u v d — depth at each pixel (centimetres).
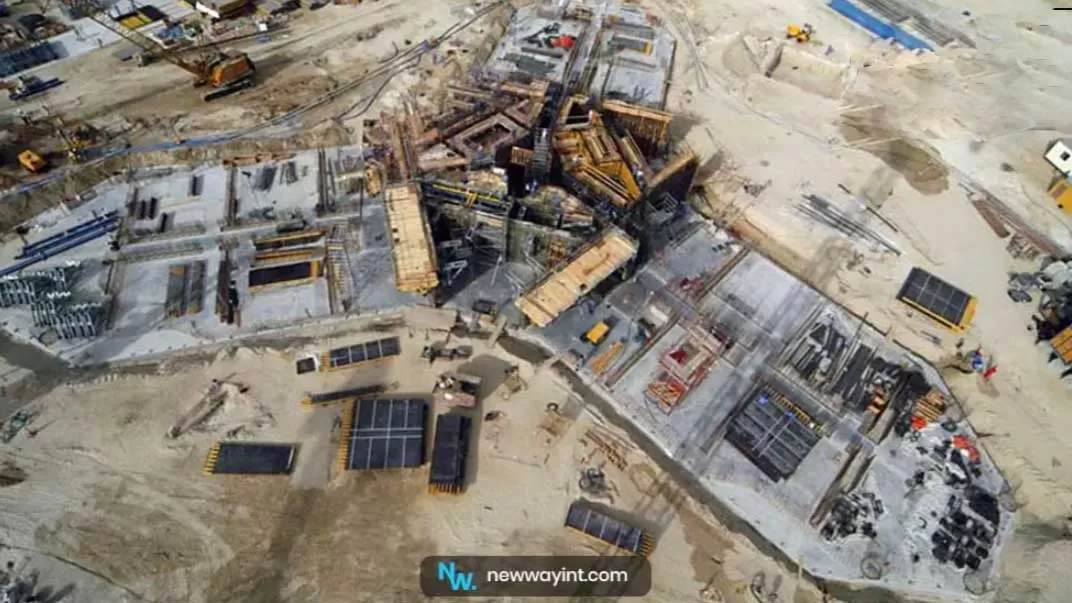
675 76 6347
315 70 6119
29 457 3638
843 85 6456
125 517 3444
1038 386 4203
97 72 5944
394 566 3341
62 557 3303
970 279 4759
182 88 5853
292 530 3434
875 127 5891
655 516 3566
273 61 6194
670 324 4391
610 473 3709
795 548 3491
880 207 5228
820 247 4947
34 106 5572
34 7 6562
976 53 6719
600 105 5366
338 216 4897
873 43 6781
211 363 4078
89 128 5353
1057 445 3934
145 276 4516
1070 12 7375
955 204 5272
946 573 3419
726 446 3850
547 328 4325
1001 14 7306
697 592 3316
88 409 3847
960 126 5897
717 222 5094
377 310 4384
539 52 6494
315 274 4541
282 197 5028
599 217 4509
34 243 4669
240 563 3316
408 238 4328
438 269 4259
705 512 3584
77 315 4147
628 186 4775
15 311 4303
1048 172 5528
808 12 7150
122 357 4106
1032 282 4731
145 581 3244
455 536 3450
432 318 4338
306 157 5344
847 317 4503
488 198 4575
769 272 4728
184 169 5228
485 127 5041
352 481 3616
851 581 3397
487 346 4238
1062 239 5028
